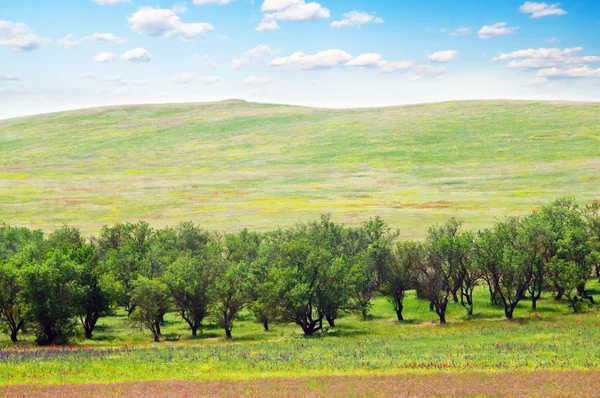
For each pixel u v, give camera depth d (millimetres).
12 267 56844
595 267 79875
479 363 38531
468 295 69188
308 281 60938
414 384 31578
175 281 59656
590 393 28844
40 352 44281
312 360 40719
